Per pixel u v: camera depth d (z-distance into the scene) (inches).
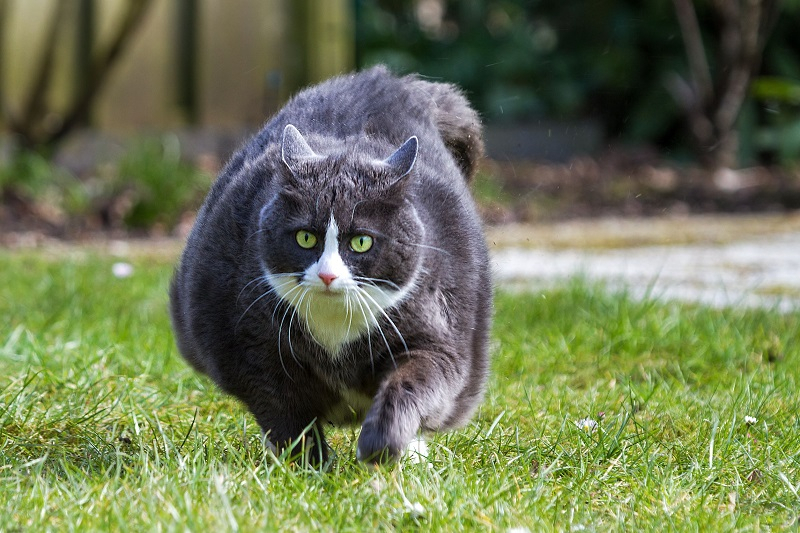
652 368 326.6
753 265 496.7
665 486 218.1
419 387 219.0
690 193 697.0
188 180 616.7
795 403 278.7
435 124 282.4
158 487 201.6
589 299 401.4
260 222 221.9
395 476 211.9
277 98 718.5
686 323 366.3
